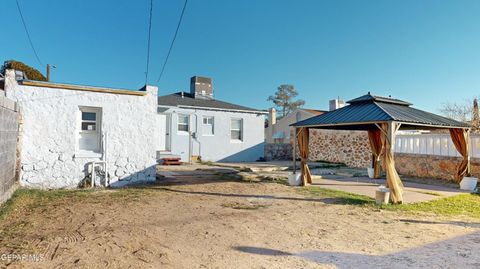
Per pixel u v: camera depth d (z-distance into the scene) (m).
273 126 29.41
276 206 7.35
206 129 18.94
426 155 13.64
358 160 17.61
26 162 8.74
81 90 9.53
